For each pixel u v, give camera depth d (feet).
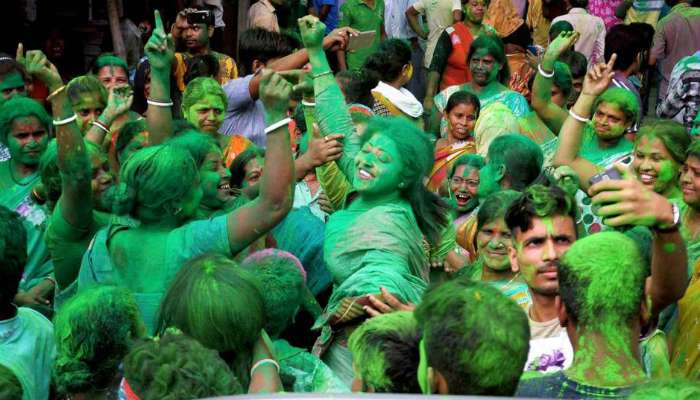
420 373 9.27
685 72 25.04
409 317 10.03
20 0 35.86
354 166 15.49
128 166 13.64
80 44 37.47
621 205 10.45
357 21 40.70
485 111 22.62
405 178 14.79
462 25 33.91
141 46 38.55
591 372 9.88
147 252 13.60
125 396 9.51
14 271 12.73
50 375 13.15
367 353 9.81
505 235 14.12
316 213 20.44
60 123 14.84
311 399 7.55
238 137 22.09
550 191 12.35
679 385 8.09
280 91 13.37
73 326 11.10
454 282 9.27
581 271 10.00
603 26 37.86
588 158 20.20
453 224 17.66
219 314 10.56
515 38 32.53
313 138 17.46
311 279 17.10
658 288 11.39
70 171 14.90
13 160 19.35
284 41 27.04
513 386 8.99
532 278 12.27
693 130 18.92
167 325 10.87
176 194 13.56
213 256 11.14
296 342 15.76
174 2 40.45
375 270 13.88
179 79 27.66
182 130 17.88
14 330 12.84
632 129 22.71
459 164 19.29
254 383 10.80
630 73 29.63
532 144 17.19
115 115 18.56
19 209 18.66
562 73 24.38
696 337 13.10
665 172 17.08
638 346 10.35
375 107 26.02
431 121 29.63
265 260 12.82
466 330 8.84
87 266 13.87
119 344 11.16
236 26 43.88
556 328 12.23
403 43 26.86
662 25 36.01
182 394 9.05
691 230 15.67
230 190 18.35
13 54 35.60
